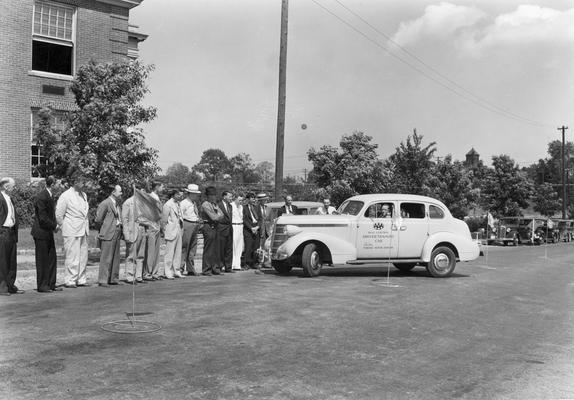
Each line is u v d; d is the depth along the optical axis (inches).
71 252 399.9
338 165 1012.5
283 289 416.2
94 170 516.1
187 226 486.0
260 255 560.1
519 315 358.0
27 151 768.3
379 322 310.8
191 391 186.9
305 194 1134.4
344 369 219.9
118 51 860.0
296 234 499.2
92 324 278.4
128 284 423.2
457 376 218.4
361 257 512.4
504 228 1416.1
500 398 195.3
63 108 790.5
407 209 529.7
